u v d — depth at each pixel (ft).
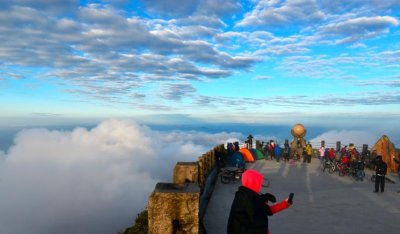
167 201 16.84
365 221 34.50
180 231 16.81
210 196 45.34
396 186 55.21
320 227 32.45
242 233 13.96
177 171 28.17
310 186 54.85
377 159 49.93
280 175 66.39
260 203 14.25
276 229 31.78
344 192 49.78
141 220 24.36
